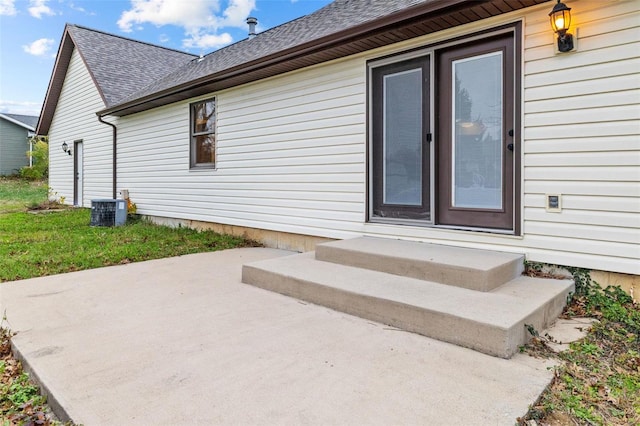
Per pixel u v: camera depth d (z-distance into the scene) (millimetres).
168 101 8047
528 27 3613
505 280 3330
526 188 3652
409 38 4402
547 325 2861
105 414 1864
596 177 3287
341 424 1762
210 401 1957
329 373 2223
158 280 4355
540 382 2100
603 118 3242
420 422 1767
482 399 1941
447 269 3312
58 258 5316
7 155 24750
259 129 6324
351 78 5035
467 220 4133
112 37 12797
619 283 3232
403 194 4637
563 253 3465
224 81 6391
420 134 4445
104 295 3809
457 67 4148
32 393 2211
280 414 1840
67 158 12641
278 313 3248
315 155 5508
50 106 13141
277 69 5684
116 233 7328
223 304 3502
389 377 2168
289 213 5914
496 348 2404
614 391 2072
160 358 2441
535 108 3586
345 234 5168
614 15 3180
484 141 3988
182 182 8031
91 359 2441
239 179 6746
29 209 11578
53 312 3336
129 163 9586
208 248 6176
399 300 2902
